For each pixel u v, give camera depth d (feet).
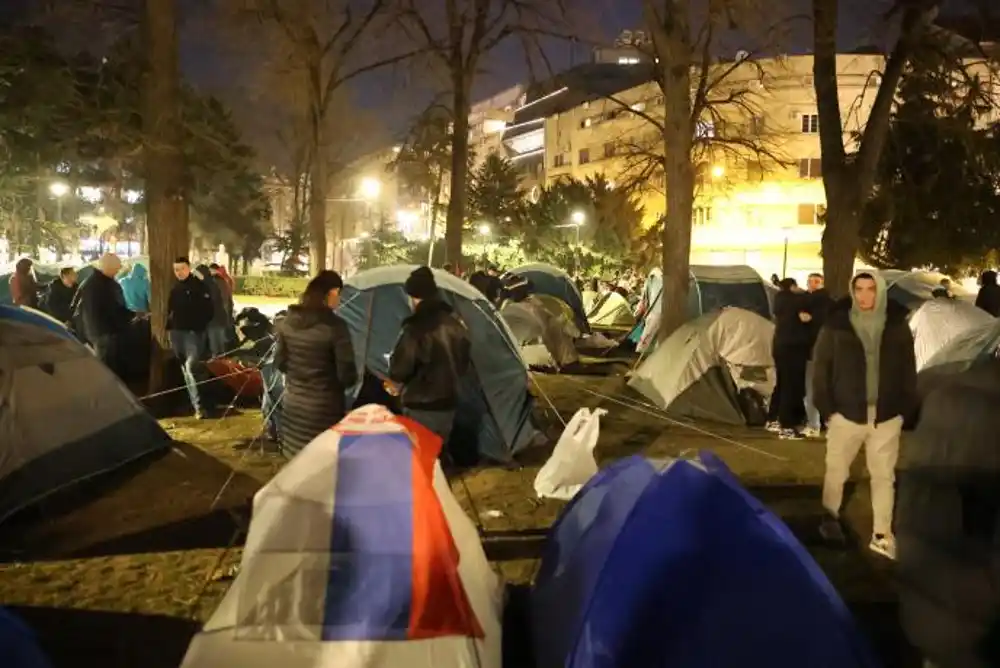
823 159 49.73
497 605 15.15
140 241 157.69
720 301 60.75
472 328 30.09
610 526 13.79
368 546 13.57
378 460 14.58
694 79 63.21
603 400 42.65
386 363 30.17
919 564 10.81
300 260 177.78
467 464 29.58
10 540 21.12
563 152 175.73
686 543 12.59
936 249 92.89
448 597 13.28
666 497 13.51
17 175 72.84
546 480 25.71
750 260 148.97
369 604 13.08
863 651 11.77
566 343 54.85
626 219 129.29
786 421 35.27
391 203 205.05
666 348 42.37
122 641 15.92
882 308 20.57
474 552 15.25
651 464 15.07
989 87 52.65
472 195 146.92
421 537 13.64
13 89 57.26
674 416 38.29
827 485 21.47
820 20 48.24
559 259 127.44
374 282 31.17
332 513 13.91
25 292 44.52
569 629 12.83
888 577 19.48
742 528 12.75
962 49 48.06
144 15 36.09
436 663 12.78
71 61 58.23
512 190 152.35
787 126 142.31
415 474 14.40
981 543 10.25
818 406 21.27
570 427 26.25
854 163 49.06
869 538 22.12
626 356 61.98
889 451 20.67
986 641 10.14
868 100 122.93
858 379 20.58
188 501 24.26
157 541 21.18
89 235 131.44
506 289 59.72
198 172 112.88
